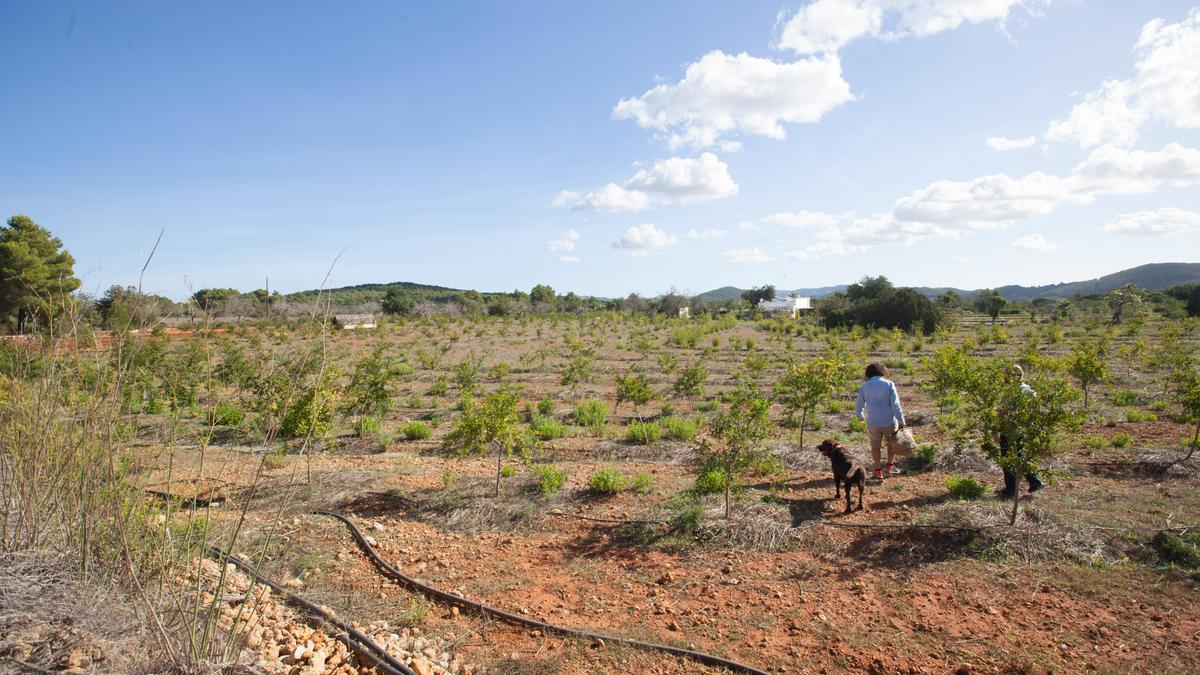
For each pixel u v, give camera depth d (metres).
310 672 4.05
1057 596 5.18
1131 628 4.66
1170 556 5.71
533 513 7.45
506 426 8.23
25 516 4.48
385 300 66.75
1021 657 4.34
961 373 7.92
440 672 4.30
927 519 6.69
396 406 16.67
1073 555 5.80
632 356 31.45
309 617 4.92
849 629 4.83
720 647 4.64
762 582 5.70
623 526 7.03
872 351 32.16
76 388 4.40
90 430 4.25
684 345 37.00
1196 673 4.07
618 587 5.73
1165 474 8.35
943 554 6.02
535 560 6.38
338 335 41.97
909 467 9.30
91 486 4.25
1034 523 6.36
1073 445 10.14
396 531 7.16
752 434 7.05
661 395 17.75
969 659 4.36
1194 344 27.58
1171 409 13.39
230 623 4.39
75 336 4.32
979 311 76.94
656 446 11.14
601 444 11.55
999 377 6.83
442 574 6.06
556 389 20.27
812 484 8.53
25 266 25.78
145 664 3.53
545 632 4.88
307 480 8.58
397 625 5.03
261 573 5.73
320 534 6.94
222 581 3.77
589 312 74.38
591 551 6.55
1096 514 6.71
